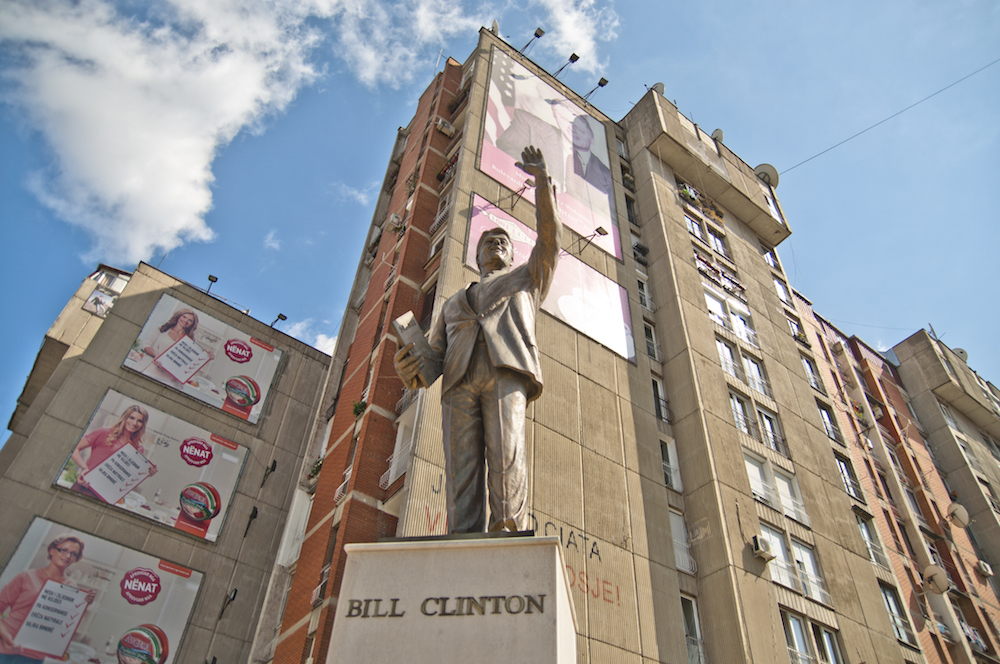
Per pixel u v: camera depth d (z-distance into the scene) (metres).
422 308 25.75
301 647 18.97
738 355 31.41
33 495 29.02
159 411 34.19
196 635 29.92
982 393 51.91
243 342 38.94
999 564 40.09
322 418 27.27
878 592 26.70
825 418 34.75
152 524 31.27
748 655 20.47
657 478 24.39
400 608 4.81
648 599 20.72
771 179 45.97
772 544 24.58
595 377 25.41
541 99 34.62
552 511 20.34
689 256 33.88
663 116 39.34
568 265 28.66
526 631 4.58
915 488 40.47
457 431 6.20
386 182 36.88
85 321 40.84
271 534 34.28
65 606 27.53
